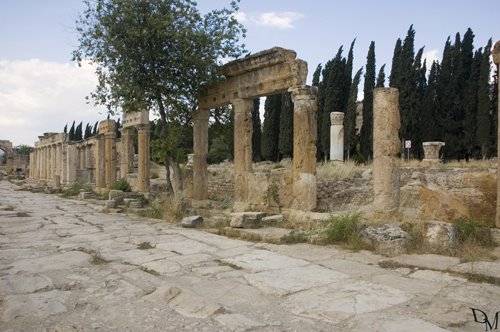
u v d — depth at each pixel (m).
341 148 28.00
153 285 6.07
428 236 8.25
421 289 5.71
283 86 12.95
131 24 14.26
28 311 5.01
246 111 14.62
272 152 42.12
